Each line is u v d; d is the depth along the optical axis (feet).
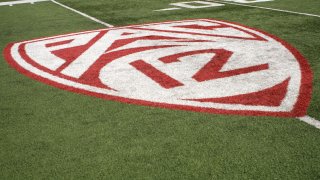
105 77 12.39
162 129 8.52
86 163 7.25
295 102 9.77
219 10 25.09
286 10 23.81
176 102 10.05
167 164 7.13
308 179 6.52
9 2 33.42
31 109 9.91
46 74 12.94
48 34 19.70
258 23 20.42
